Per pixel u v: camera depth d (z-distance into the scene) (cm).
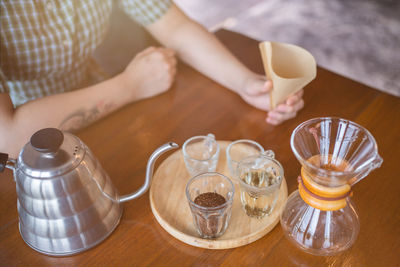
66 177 66
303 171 69
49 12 117
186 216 81
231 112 110
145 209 83
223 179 78
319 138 70
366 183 87
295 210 73
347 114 107
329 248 71
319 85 118
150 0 131
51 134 67
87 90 110
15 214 83
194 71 126
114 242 77
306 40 146
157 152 72
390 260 72
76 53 131
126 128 105
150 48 129
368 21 166
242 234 76
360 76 123
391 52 140
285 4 173
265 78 115
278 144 99
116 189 82
